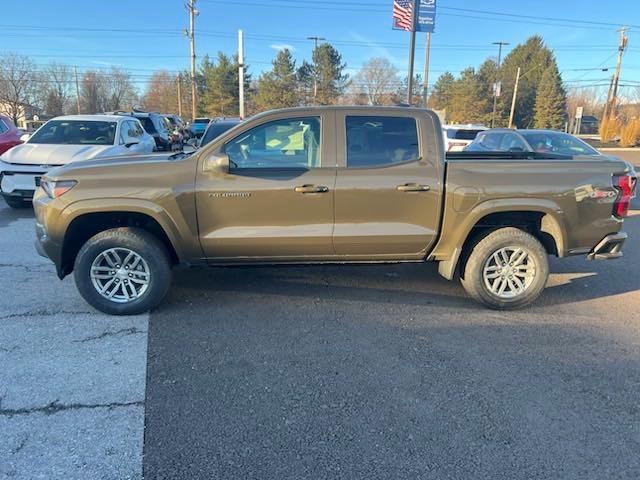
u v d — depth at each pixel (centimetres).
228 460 269
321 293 518
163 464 264
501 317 465
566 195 459
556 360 383
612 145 4312
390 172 449
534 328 441
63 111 7144
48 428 291
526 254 472
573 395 335
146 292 450
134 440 283
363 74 7269
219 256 458
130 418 303
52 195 433
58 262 448
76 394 327
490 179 454
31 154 891
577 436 292
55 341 400
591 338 422
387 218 456
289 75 6875
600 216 471
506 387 343
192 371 359
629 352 397
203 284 539
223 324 439
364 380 350
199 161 440
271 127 445
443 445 283
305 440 286
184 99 8319
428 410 316
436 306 488
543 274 475
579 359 385
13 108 6119
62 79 7075
